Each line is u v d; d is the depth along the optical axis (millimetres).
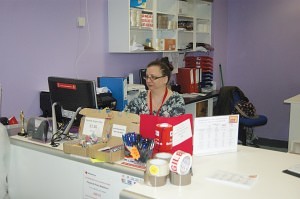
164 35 4309
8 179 2299
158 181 1402
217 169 1623
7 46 2664
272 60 5195
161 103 2455
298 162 1738
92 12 3377
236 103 4340
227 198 1299
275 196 1319
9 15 2658
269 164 1705
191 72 4656
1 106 2650
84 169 1853
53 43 3021
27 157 2158
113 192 1737
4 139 2176
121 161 1733
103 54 3555
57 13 3033
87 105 2062
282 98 5168
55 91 2229
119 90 3291
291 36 4984
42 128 2127
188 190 1373
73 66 3229
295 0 4879
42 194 2125
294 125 3584
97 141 1878
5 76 2668
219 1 5246
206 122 1841
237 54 5535
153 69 2412
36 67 2893
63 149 1926
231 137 1908
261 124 4340
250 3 5289
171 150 1649
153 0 3740
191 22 4613
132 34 3836
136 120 1809
